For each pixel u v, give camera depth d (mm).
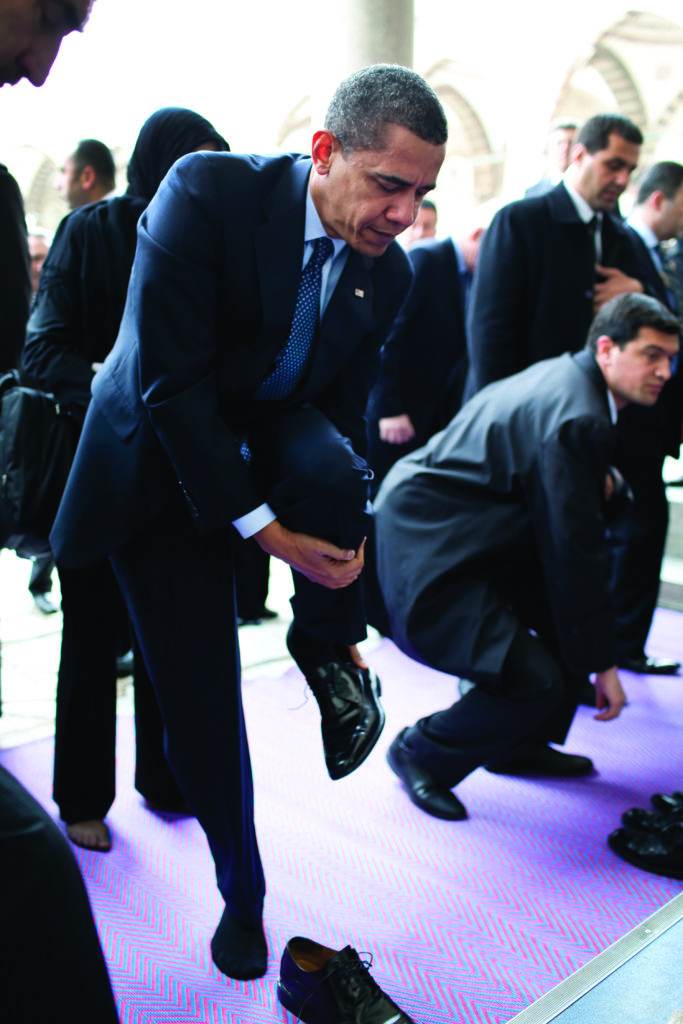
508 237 3314
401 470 2672
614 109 12352
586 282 3330
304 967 1747
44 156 15016
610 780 2783
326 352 1721
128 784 2643
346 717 1913
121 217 2316
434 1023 1720
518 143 12266
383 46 4238
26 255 1377
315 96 4441
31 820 906
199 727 1744
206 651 1729
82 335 2354
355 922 2035
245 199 1587
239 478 1591
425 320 3912
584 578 2393
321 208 1600
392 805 2568
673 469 6125
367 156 1495
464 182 12750
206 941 1958
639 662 3695
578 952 1944
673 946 1932
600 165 3234
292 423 1737
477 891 2170
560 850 2369
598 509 2402
